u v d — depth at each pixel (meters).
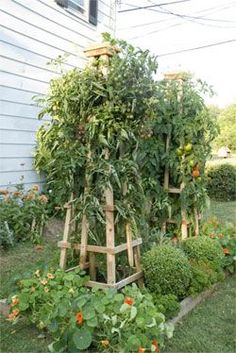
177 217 4.08
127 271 2.98
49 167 2.99
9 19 5.01
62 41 5.95
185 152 3.95
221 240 3.96
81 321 2.24
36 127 5.53
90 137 2.73
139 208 3.01
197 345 2.47
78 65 6.14
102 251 2.79
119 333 2.22
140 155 3.48
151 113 2.88
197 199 4.04
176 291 2.87
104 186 2.72
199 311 2.98
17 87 5.19
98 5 6.80
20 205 4.85
